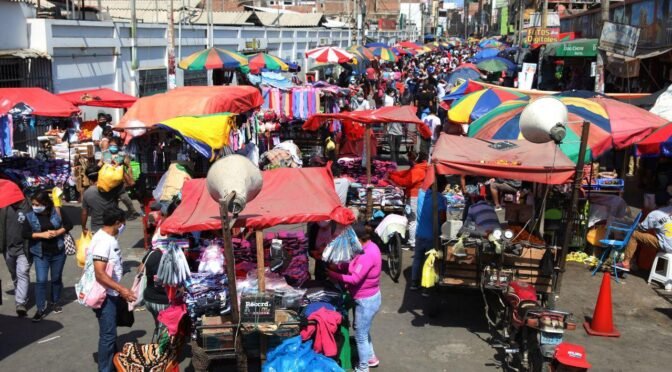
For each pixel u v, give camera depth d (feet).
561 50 82.84
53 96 42.93
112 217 22.25
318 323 21.13
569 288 33.17
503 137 37.76
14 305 30.73
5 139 40.73
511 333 24.49
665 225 33.30
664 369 24.48
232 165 19.07
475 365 24.67
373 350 25.70
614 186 39.40
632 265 36.29
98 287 22.12
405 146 71.67
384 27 271.28
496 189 43.83
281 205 22.62
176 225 20.95
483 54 130.52
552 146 29.63
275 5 213.87
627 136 36.17
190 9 109.09
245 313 20.12
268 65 72.79
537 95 48.29
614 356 25.59
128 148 40.86
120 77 69.67
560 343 21.67
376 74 120.88
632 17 70.13
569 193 36.09
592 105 38.27
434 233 27.22
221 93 42.42
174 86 67.41
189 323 22.22
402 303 31.27
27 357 25.26
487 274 26.13
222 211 18.44
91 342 26.71
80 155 48.96
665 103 43.65
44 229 28.43
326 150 56.90
